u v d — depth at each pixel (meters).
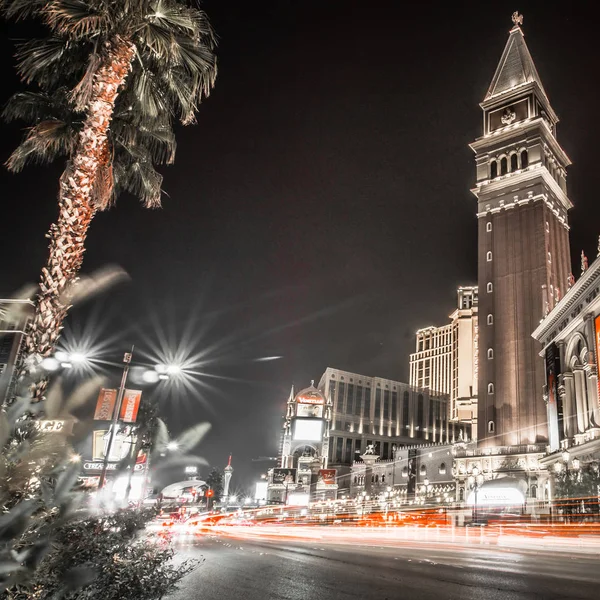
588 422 52.41
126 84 16.45
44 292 11.95
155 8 13.98
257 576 14.52
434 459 106.00
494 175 95.25
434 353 188.62
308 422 136.12
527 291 82.75
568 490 49.09
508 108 97.31
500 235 89.44
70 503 4.41
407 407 149.00
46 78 15.54
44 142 15.23
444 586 12.70
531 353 79.06
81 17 13.35
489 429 80.38
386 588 12.38
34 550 4.05
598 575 15.34
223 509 106.31
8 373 4.37
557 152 96.75
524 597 11.11
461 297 154.50
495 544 34.31
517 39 104.50
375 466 121.06
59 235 12.59
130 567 7.11
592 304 50.19
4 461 3.78
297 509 111.50
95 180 14.88
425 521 82.94
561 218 93.25
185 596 11.14
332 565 17.50
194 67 15.52
